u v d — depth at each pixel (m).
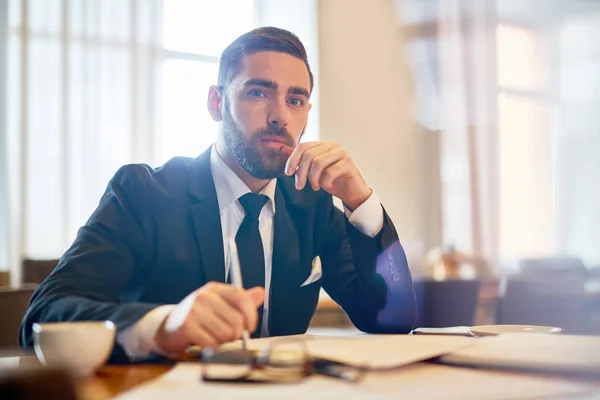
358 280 1.30
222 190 1.29
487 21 5.63
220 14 5.00
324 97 5.06
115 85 4.53
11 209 4.29
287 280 1.32
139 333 0.87
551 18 5.98
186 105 4.84
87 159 4.43
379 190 5.25
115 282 1.16
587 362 0.75
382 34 5.33
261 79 1.25
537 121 5.88
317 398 0.62
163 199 1.26
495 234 5.49
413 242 5.33
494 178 5.53
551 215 5.84
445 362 0.84
